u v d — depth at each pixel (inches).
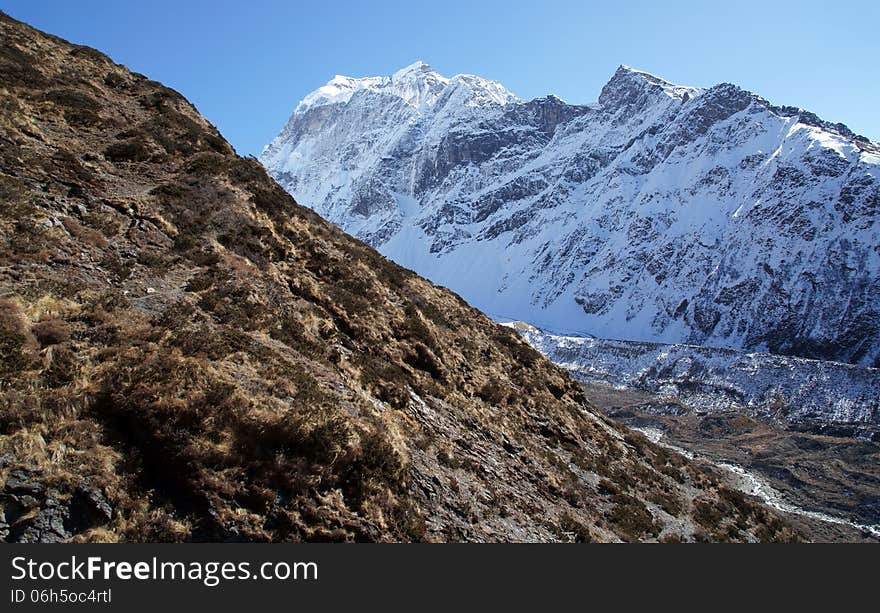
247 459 477.1
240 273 804.6
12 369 470.0
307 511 474.3
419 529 532.1
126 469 444.5
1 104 898.1
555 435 1109.7
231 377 557.3
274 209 1033.5
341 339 848.9
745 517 1239.5
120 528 411.5
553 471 932.0
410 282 1285.7
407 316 1050.1
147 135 1061.8
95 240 726.5
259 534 444.8
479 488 707.4
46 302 569.9
